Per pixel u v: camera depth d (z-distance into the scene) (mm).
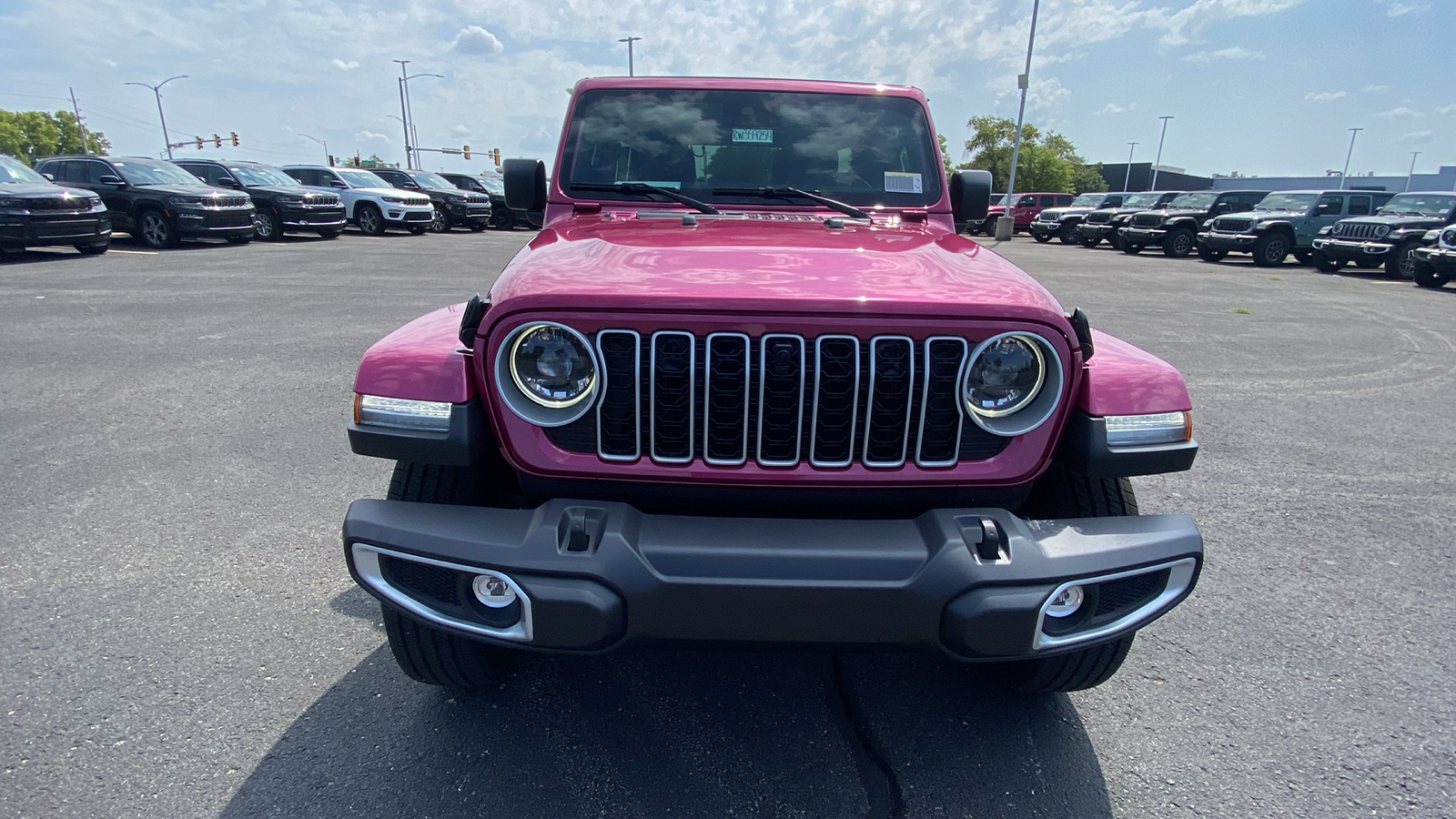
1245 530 3736
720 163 3213
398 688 2508
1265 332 8875
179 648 2672
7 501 3754
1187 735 2369
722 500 1963
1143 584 1974
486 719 2385
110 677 2512
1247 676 2652
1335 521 3846
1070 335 1894
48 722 2305
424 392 1925
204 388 5688
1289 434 5160
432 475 2135
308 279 11500
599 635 1770
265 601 2965
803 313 1805
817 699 2521
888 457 1920
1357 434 5176
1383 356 7691
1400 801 2121
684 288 1827
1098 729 2398
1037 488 2326
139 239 15852
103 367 6234
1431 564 3424
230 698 2434
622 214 3059
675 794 2111
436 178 25781
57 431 4734
